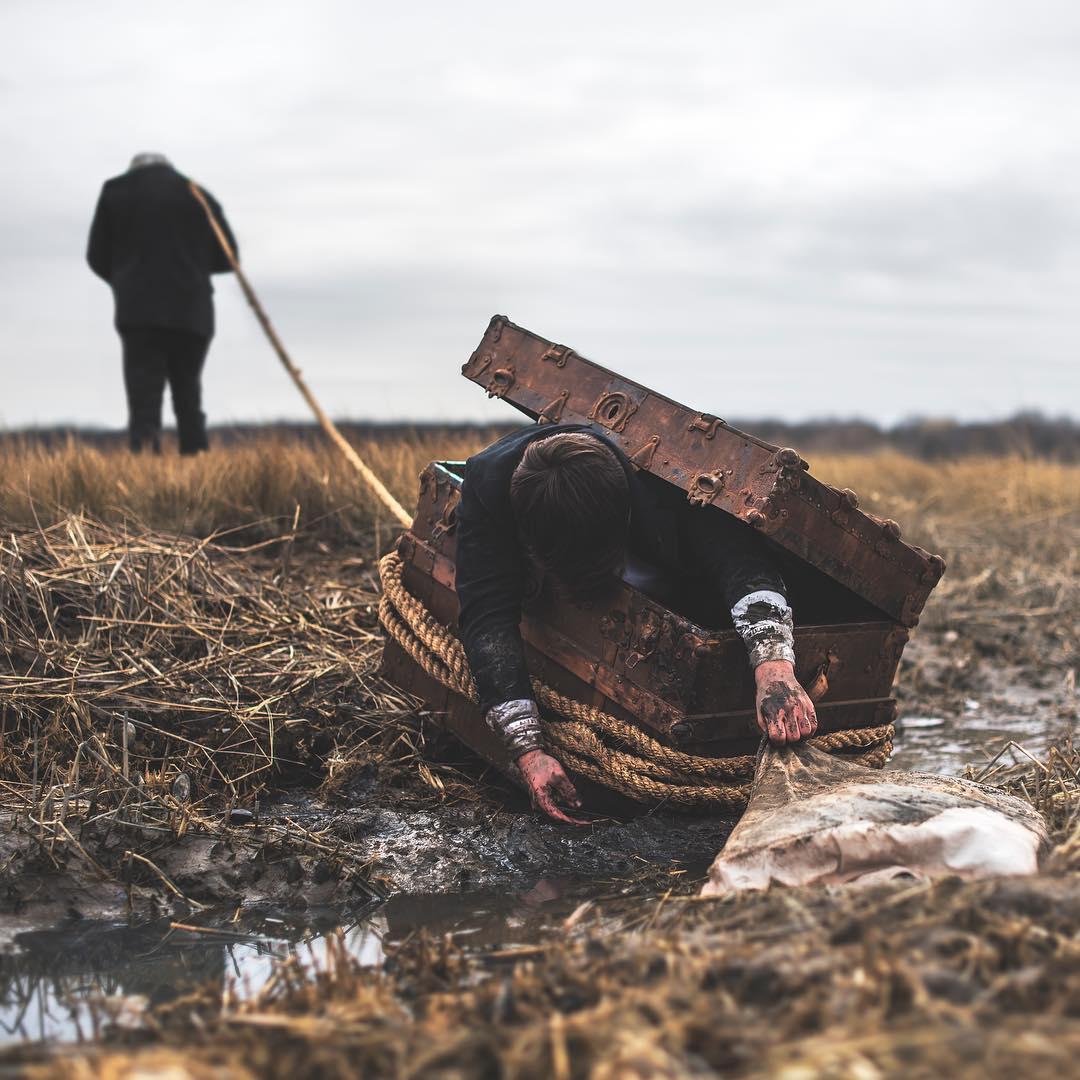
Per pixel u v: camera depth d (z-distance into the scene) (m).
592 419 3.76
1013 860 2.63
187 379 9.43
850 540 3.39
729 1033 1.91
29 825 3.49
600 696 3.56
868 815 2.77
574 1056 1.91
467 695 3.81
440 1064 1.93
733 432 3.41
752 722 3.46
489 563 3.53
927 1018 1.90
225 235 9.40
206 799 3.83
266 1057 2.00
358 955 2.87
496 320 4.23
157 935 3.07
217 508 6.22
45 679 4.31
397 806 3.86
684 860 3.43
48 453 6.77
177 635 4.82
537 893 3.30
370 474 5.69
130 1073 1.87
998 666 6.33
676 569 3.58
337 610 5.24
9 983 2.75
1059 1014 1.93
